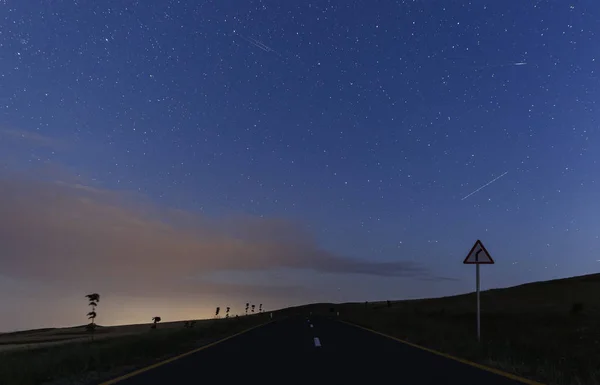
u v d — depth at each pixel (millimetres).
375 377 9383
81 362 11414
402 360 12188
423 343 17172
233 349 15508
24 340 86125
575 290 79500
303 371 10250
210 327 26266
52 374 10047
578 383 8477
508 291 94125
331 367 10875
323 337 20547
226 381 8984
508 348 13352
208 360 12445
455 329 21844
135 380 9180
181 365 11438
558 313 42000
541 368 10133
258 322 40188
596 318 34438
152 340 17078
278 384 8641
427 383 8703
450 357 12852
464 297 103500
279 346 16406
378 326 28766
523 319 39094
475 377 9375
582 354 13844
